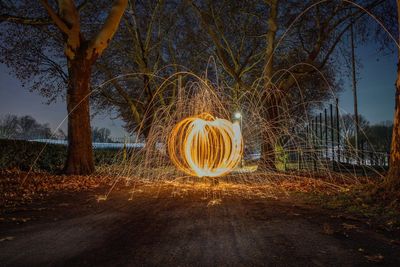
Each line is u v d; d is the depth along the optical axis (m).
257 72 27.47
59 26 14.13
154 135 20.39
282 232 5.16
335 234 5.03
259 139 19.38
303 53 24.34
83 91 15.28
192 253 4.23
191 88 16.67
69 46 14.84
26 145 17.05
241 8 23.41
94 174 15.25
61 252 4.34
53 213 6.91
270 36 20.64
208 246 4.50
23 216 6.60
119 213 6.86
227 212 6.80
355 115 23.22
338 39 21.23
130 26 27.47
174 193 9.70
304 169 20.05
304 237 4.88
